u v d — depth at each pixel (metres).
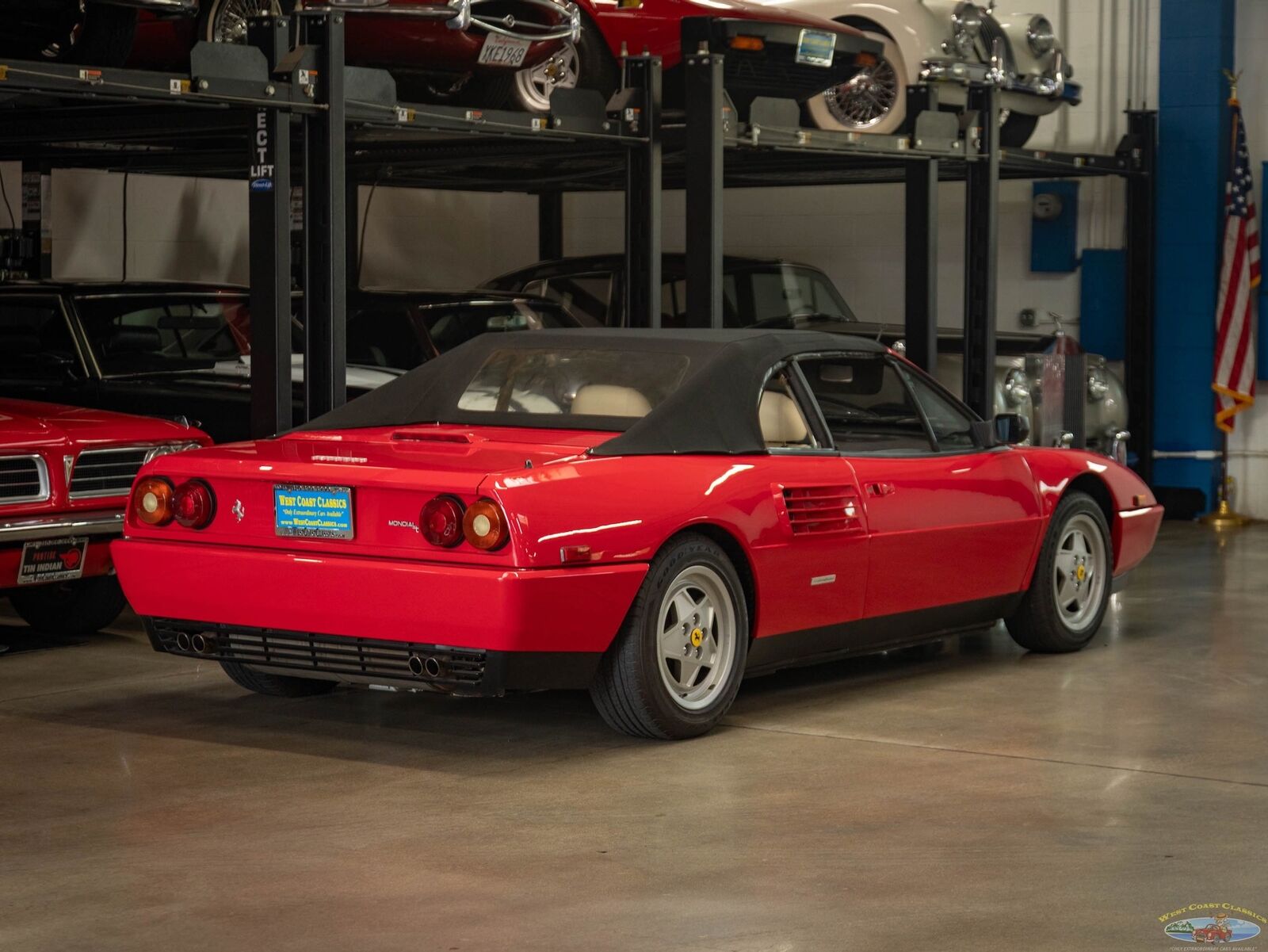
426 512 4.54
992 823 4.12
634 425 4.99
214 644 5.04
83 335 8.66
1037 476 6.32
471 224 14.62
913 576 5.68
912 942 3.27
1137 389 12.72
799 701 5.62
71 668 6.20
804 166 10.58
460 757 4.80
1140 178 12.55
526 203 14.79
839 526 5.36
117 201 11.93
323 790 4.44
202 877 3.69
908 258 9.82
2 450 6.04
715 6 8.70
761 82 9.02
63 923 3.39
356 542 4.68
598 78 8.97
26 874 3.71
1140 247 12.61
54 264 11.54
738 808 4.26
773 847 3.92
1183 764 4.73
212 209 12.66
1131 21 12.85
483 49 7.99
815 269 11.55
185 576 4.95
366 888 3.61
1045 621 6.41
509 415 5.36
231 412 8.45
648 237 8.45
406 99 8.65
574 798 4.35
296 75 6.80
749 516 5.05
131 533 5.10
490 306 9.62
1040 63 10.89
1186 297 12.55
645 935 3.30
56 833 4.04
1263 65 12.55
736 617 5.07
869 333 10.74
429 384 5.61
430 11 7.53
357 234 13.02
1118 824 4.11
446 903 3.51
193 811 4.24
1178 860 3.81
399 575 4.56
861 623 5.55
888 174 11.58
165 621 5.11
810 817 4.17
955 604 5.94
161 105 7.23
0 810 4.25
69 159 10.23
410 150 9.70
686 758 4.79
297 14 6.94
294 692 5.60
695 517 4.88
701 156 8.36
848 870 3.73
